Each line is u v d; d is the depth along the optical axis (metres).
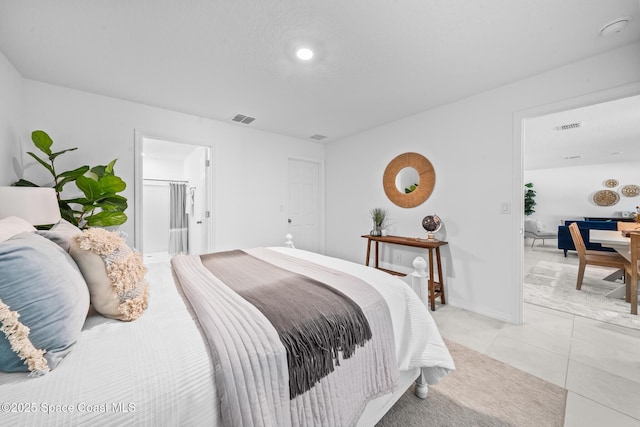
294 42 1.73
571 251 5.82
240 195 3.46
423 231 3.04
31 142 2.21
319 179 4.46
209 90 2.42
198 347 0.74
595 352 1.81
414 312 1.30
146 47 1.78
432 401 1.36
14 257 0.62
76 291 0.75
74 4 1.38
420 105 2.79
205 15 1.48
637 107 2.93
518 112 2.24
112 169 2.38
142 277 1.06
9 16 1.46
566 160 6.23
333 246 4.29
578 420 1.23
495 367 1.65
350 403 0.94
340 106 2.81
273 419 0.71
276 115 3.07
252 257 1.94
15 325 0.58
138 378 0.61
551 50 1.80
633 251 2.43
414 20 1.52
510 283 2.31
